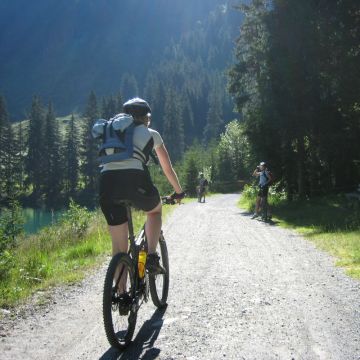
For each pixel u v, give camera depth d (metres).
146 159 4.46
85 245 10.77
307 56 26.16
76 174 102.88
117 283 4.20
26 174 102.12
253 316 5.08
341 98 26.33
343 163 29.27
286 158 29.03
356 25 26.72
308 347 4.13
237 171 91.50
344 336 4.39
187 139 169.88
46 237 13.45
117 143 4.32
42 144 103.12
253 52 30.14
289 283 6.71
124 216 4.55
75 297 6.14
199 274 7.46
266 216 18.33
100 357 4.04
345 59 25.80
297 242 11.45
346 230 13.30
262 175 18.50
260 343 4.24
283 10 26.84
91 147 102.94
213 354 4.01
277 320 4.92
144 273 4.69
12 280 7.28
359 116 27.25
